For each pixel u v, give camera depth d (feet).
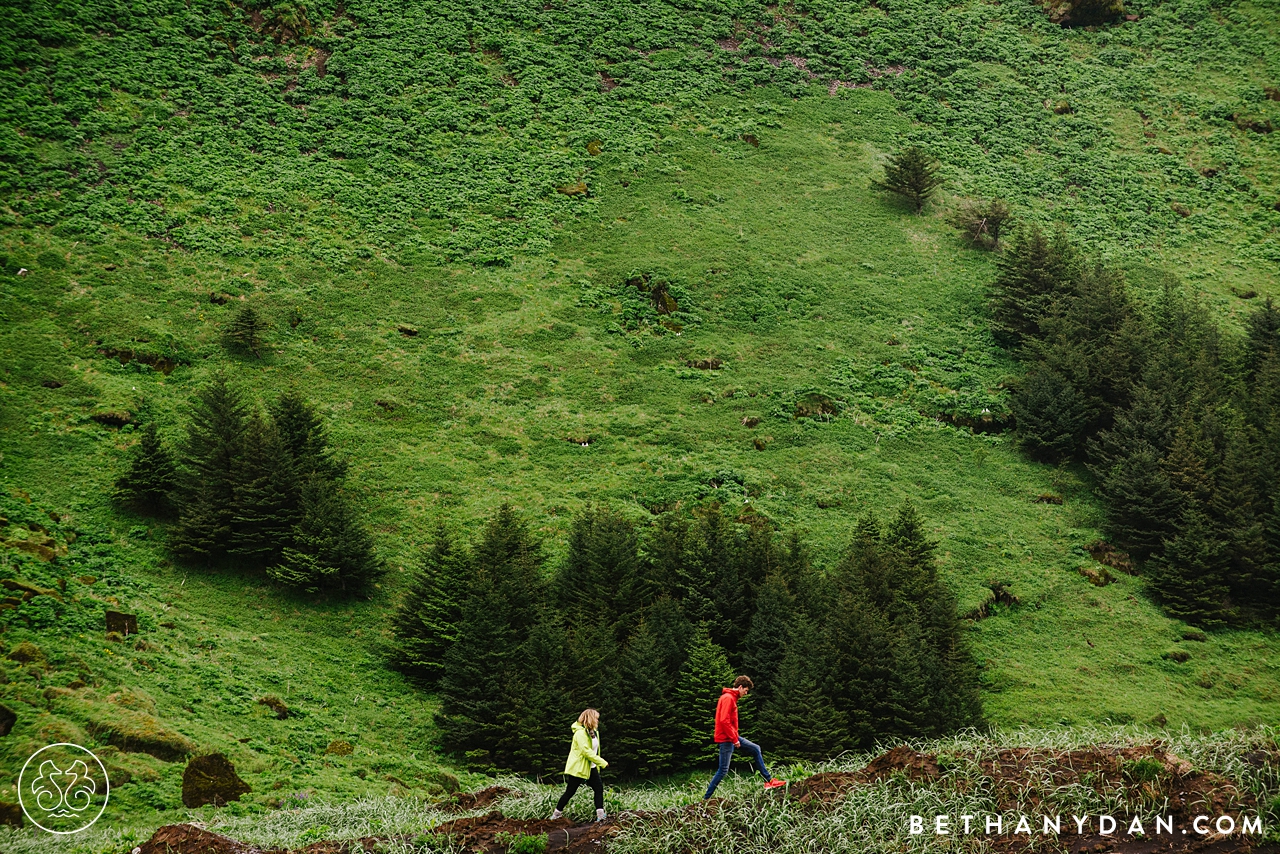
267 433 147.23
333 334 202.18
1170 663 147.33
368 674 126.21
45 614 106.42
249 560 142.51
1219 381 197.77
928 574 143.23
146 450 145.69
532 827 57.47
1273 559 161.68
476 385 198.08
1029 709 133.39
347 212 234.79
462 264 229.25
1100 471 184.96
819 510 175.83
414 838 56.34
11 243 195.83
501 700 112.57
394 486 168.86
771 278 237.45
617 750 111.75
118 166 223.92
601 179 261.65
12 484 142.51
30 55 240.94
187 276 203.82
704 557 135.74
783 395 204.03
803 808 56.90
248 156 240.32
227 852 55.83
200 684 108.37
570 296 225.15
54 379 168.25
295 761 98.94
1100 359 197.88
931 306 234.58
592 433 189.78
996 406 204.13
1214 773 53.83
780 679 114.62
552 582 136.98
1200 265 258.37
